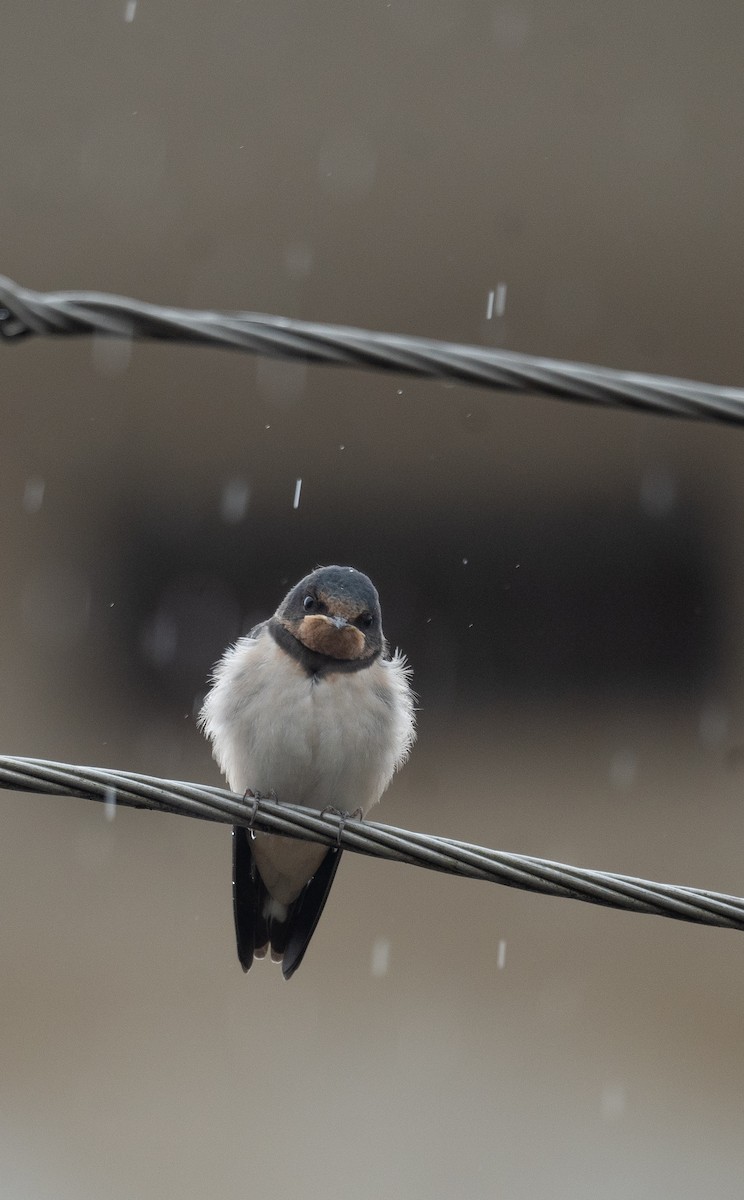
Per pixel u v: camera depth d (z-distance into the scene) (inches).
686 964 584.7
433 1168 470.6
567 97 689.6
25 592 682.2
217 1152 473.7
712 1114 498.6
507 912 619.8
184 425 693.3
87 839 641.0
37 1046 524.7
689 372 682.8
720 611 707.4
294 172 684.1
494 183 689.0
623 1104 503.5
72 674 684.7
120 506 692.1
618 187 687.1
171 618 693.9
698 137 687.1
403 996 561.0
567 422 703.1
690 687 705.0
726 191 684.7
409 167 689.0
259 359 694.5
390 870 641.6
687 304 686.5
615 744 693.9
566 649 711.7
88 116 680.4
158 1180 460.1
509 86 690.2
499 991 567.5
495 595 698.8
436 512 705.6
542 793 672.4
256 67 687.1
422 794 681.6
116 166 676.1
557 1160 478.6
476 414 700.0
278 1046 533.6
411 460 701.9
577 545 711.1
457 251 692.1
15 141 678.5
